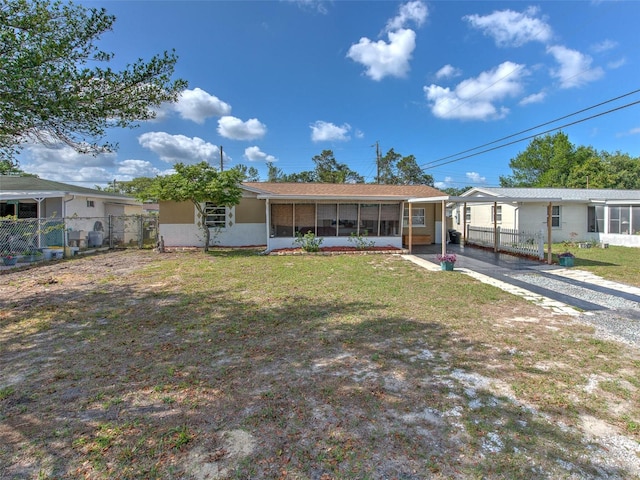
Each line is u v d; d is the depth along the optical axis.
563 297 6.86
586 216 18.52
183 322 5.25
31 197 13.89
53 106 3.43
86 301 6.49
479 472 2.13
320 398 3.04
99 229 17.52
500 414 2.79
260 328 4.98
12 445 2.39
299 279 8.66
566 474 2.12
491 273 9.65
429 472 2.12
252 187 16.44
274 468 2.16
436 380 3.38
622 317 5.54
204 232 15.82
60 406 2.90
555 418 2.73
